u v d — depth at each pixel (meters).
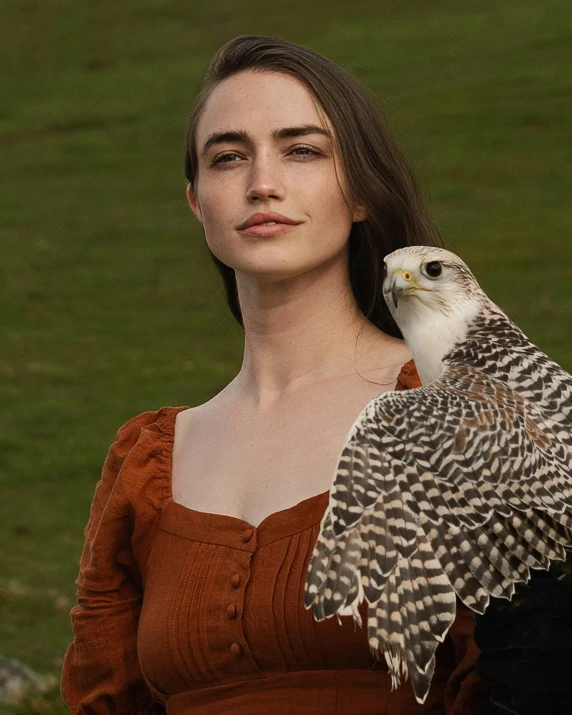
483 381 3.80
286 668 3.67
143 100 40.44
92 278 27.66
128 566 4.24
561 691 3.20
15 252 29.50
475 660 3.52
